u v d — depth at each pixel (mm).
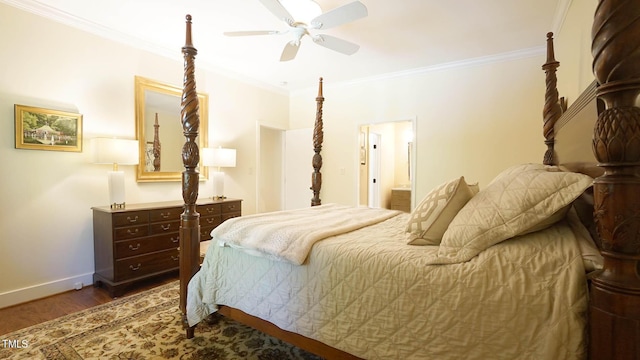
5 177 2545
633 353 769
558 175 1255
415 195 4480
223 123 4438
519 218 1204
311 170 5402
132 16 2883
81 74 2963
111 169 3180
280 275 1582
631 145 740
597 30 770
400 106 4586
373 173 6551
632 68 718
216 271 1891
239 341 1980
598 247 1109
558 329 925
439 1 2627
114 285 2736
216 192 4008
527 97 3754
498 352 1012
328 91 5262
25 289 2639
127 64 3316
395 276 1236
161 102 3639
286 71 4504
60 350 1873
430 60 4062
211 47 3602
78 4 2672
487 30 3182
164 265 3146
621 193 768
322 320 1409
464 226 1292
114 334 2062
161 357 1801
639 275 782
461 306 1084
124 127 3295
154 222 3068
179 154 3834
